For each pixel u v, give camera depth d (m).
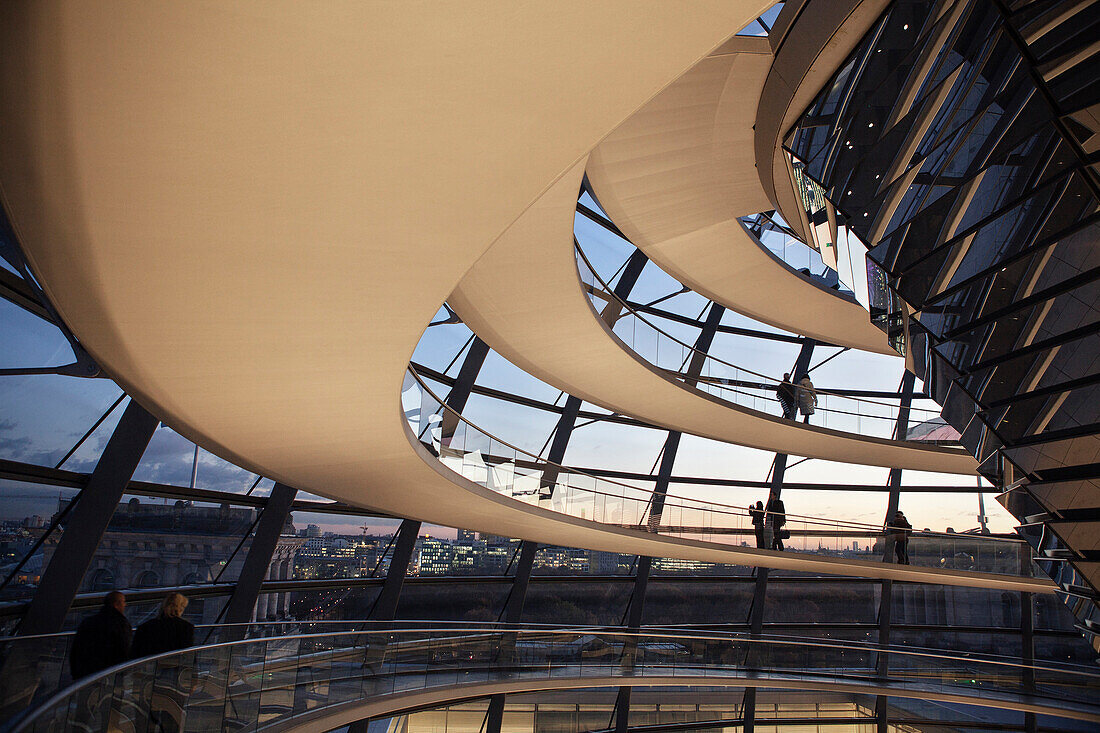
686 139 11.34
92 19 3.00
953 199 7.46
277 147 3.79
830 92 9.05
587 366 15.59
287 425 8.48
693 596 24.27
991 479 9.23
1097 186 6.01
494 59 3.30
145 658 6.84
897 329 9.46
